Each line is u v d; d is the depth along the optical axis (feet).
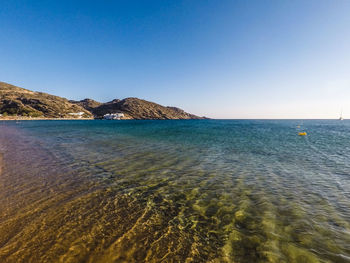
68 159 46.26
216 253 14.73
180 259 13.99
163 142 80.74
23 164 41.01
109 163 42.52
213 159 47.60
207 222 19.04
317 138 104.53
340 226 18.58
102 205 22.17
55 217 19.24
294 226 18.51
